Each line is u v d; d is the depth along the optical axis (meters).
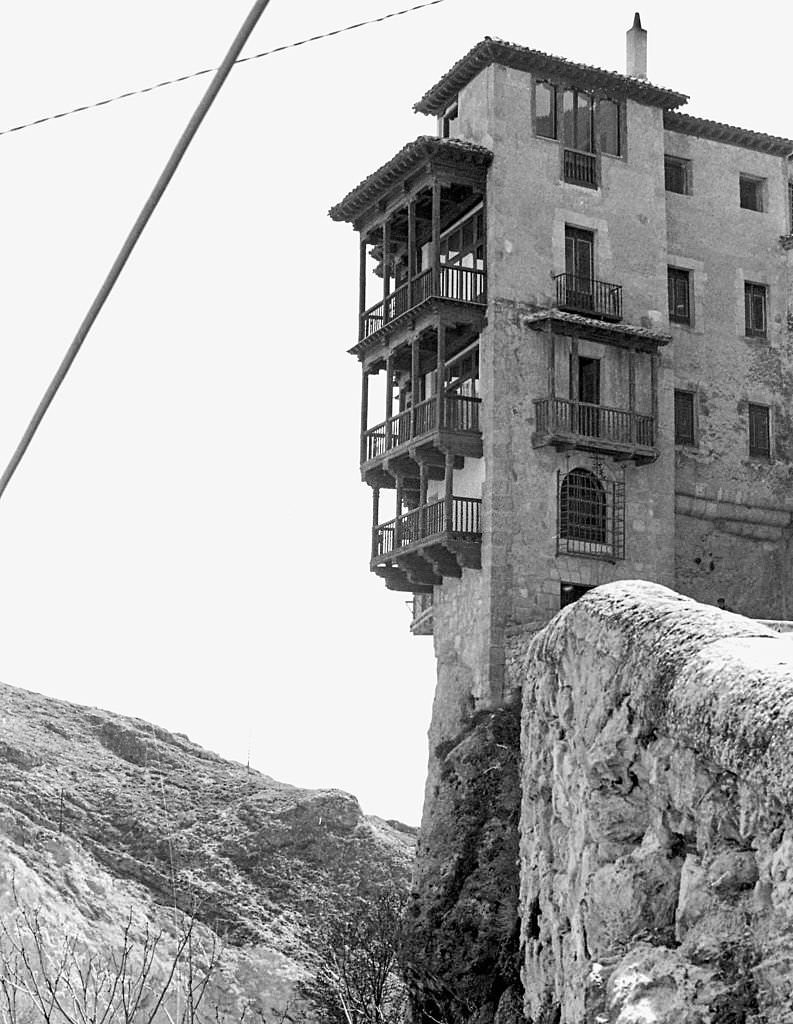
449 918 35.44
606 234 44.06
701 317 46.12
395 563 43.56
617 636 15.34
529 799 19.94
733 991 12.22
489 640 40.31
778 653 13.23
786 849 11.93
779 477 46.53
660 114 45.56
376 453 44.84
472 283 42.25
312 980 49.47
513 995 32.12
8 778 63.16
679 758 13.77
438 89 45.09
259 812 63.72
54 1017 37.59
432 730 42.06
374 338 44.28
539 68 43.56
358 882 59.53
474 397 41.97
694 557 44.84
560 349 42.50
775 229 48.00
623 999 12.80
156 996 45.12
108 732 73.06
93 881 55.12
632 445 42.41
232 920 54.97
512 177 42.81
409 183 43.47
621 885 14.40
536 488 41.59
